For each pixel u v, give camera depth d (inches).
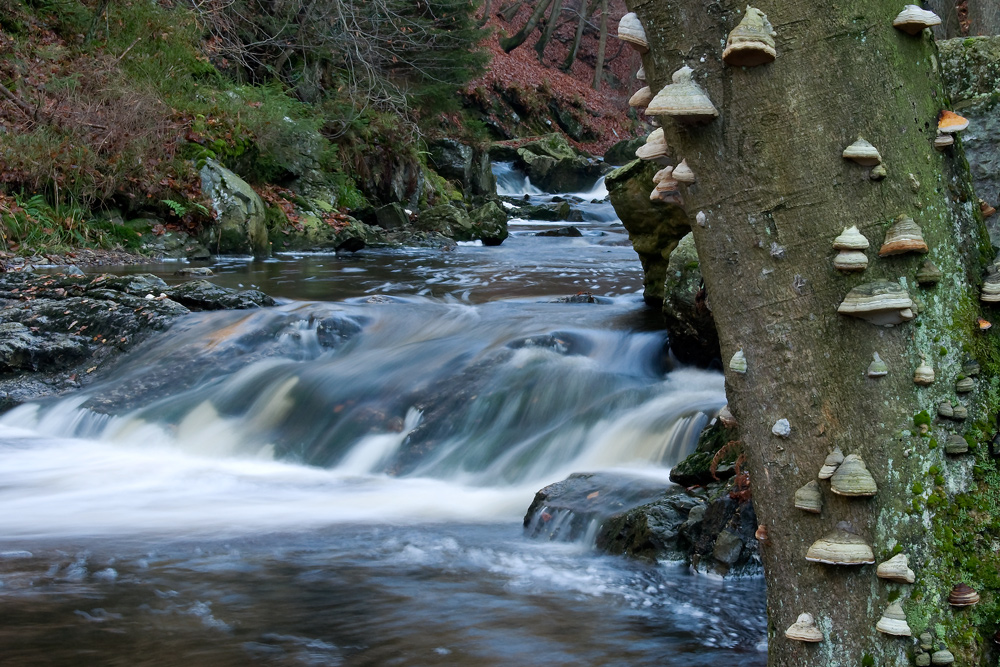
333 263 546.3
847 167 75.0
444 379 268.7
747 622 134.9
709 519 159.5
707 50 77.0
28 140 510.0
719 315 82.6
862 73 74.4
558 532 177.9
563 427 236.2
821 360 77.0
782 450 79.1
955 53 155.9
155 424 269.0
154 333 323.3
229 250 566.9
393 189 784.3
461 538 178.9
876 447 75.9
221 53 735.1
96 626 129.3
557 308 357.1
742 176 77.6
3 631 127.0
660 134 87.0
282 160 653.9
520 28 1656.0
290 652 121.2
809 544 78.3
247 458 250.5
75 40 622.5
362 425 253.9
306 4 753.6
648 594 146.2
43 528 184.5
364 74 802.8
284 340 312.3
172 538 177.2
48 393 299.1
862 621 76.0
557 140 1272.1
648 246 342.0
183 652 120.4
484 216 712.4
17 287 369.4
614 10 1822.1
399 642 125.5
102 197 526.9
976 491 76.9
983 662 74.5
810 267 76.5
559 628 131.6
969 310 79.1
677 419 220.8
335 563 161.5
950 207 79.0
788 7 74.1
